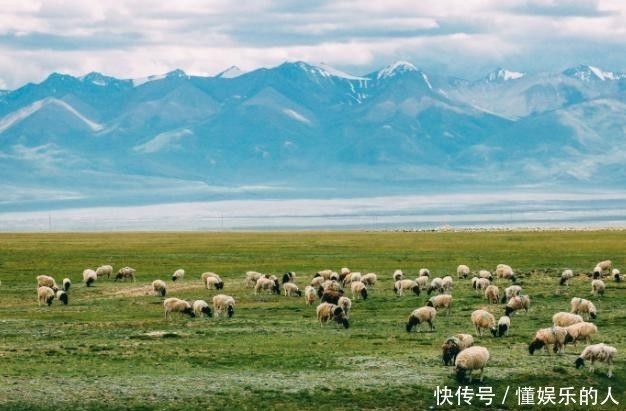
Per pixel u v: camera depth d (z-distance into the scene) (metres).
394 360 42.62
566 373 40.16
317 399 36.50
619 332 50.22
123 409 34.91
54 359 43.00
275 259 107.81
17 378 38.84
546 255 107.50
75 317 58.81
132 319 57.78
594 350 40.19
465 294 69.19
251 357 43.38
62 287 77.62
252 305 65.12
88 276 79.75
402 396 37.00
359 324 54.69
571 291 70.38
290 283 71.94
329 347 46.09
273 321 56.25
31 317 58.75
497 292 62.84
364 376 39.62
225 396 36.69
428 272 80.19
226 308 59.03
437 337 49.12
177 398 36.34
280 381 38.91
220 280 76.94
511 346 45.78
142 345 46.81
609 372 39.91
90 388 37.44
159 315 59.84
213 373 40.19
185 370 40.78
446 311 59.25
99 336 50.00
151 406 35.25
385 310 61.50
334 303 61.12
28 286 78.38
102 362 42.25
